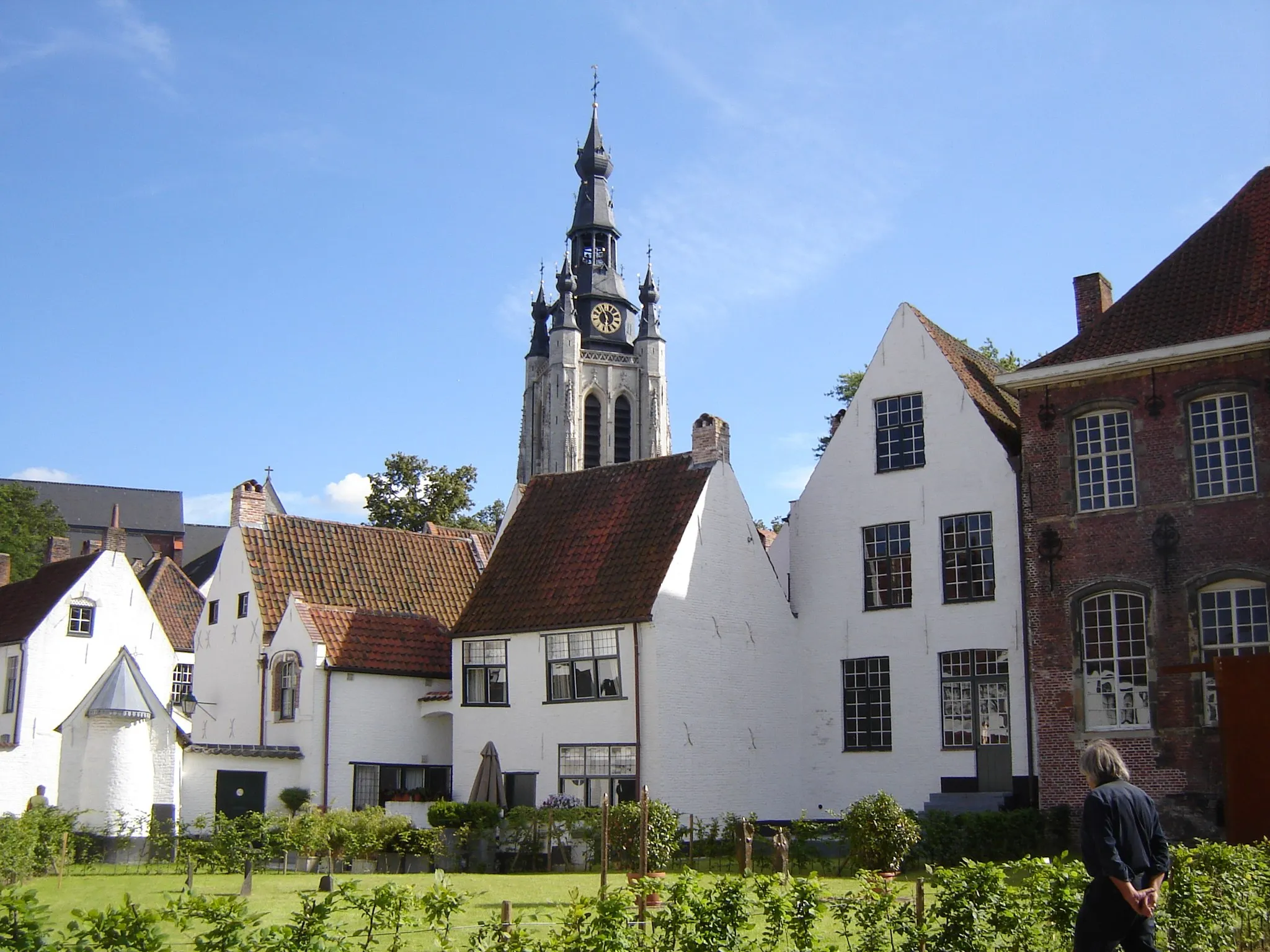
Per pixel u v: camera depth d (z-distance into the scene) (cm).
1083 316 3325
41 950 804
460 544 4138
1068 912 1117
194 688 3772
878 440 3353
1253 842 2366
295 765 3241
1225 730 2436
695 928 1048
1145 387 2816
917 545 3238
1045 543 2898
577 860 2706
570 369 11038
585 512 3494
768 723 3269
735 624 3250
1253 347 2667
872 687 3266
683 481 3341
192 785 3102
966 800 2936
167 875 2433
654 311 11506
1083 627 2831
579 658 3170
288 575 3647
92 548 7456
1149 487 2778
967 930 1083
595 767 3084
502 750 3247
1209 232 3002
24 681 4244
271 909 1770
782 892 1106
